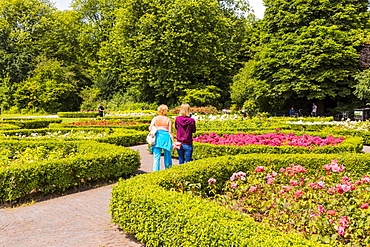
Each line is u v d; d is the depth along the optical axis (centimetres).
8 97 3912
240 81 3047
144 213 364
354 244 302
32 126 1897
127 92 3950
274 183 434
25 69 4047
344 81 2520
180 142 647
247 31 3784
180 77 3372
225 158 595
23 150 843
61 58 4444
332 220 320
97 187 670
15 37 4116
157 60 3456
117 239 401
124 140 1195
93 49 4366
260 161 602
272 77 2711
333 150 788
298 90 2500
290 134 977
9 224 463
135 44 3497
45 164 604
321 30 2439
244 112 2542
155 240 345
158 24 3347
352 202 366
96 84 4125
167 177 463
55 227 447
